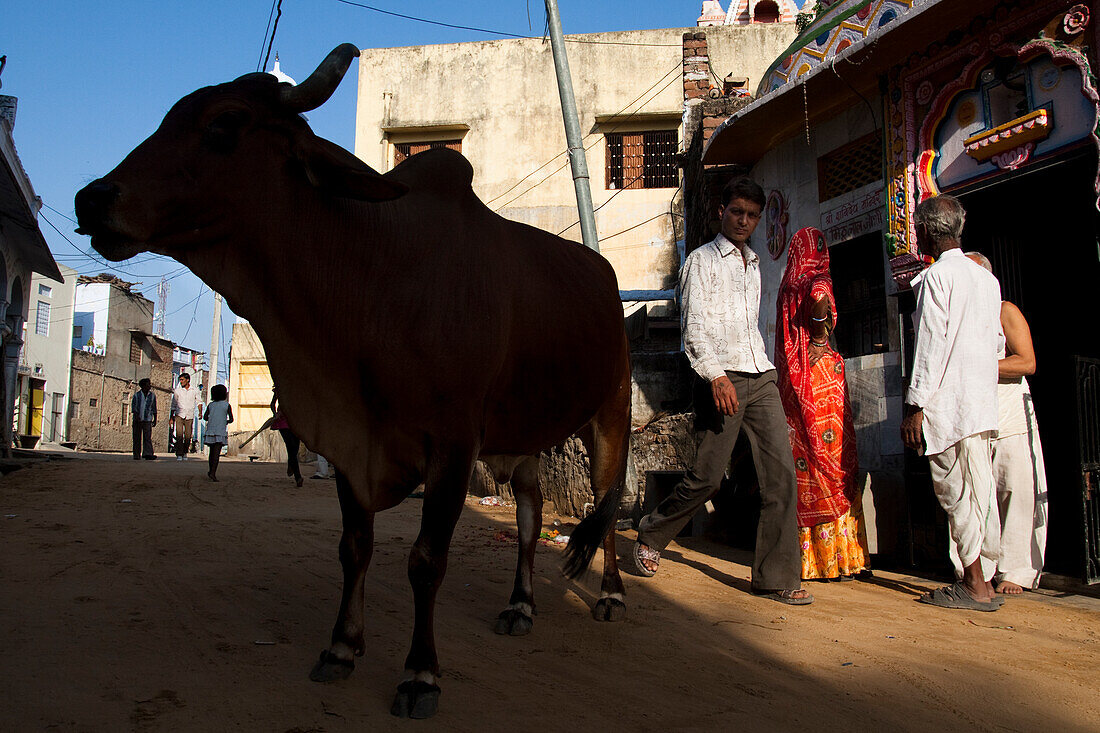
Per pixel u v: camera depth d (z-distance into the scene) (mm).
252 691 2377
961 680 2768
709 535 6398
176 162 2166
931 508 5035
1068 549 5656
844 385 4691
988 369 3836
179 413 17688
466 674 2650
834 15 6496
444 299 2457
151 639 2850
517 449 3092
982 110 5070
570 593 4066
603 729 2213
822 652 3090
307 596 3652
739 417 4176
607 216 15859
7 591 3465
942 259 3986
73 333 32406
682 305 4277
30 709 2145
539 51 16516
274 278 2340
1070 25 4445
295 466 10031
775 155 7266
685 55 10047
